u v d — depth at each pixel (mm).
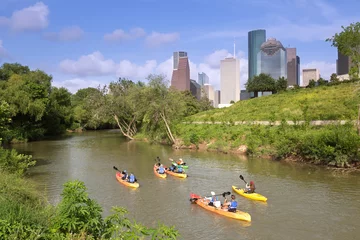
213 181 28375
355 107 48812
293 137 37312
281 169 32906
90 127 103688
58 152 47438
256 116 58500
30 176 30344
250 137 44188
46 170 33406
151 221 18688
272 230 17344
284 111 57750
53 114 74750
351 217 19016
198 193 24656
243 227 17766
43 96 69812
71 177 30031
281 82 114438
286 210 20422
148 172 32531
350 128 36906
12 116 58031
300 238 16297
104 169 34062
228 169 33406
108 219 9609
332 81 84688
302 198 22844
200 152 45969
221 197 23656
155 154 44812
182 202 22312
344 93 61562
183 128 58062
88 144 58438
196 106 96750
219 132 50469
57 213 9625
